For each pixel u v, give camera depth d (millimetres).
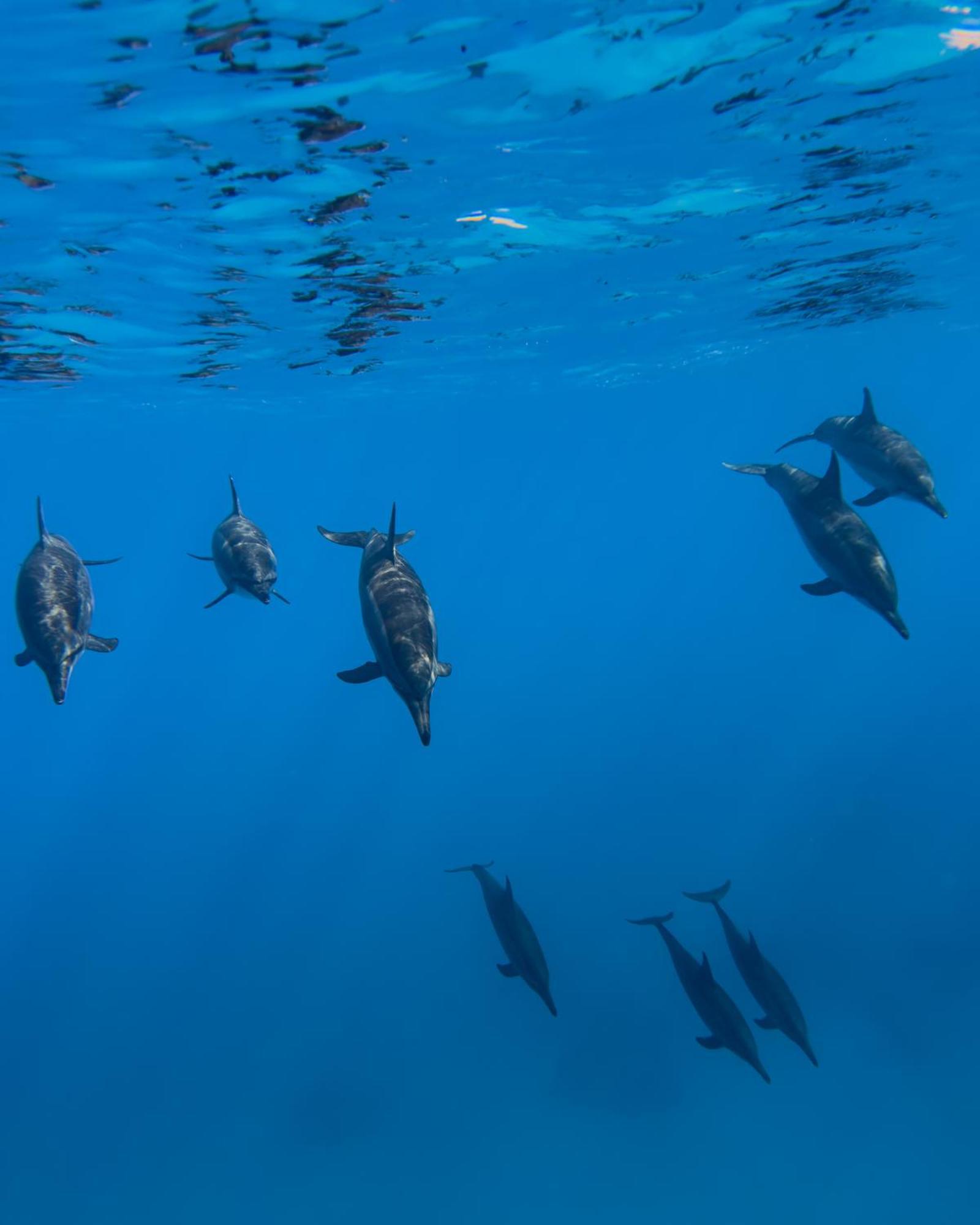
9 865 47438
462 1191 20578
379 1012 27516
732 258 16984
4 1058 28484
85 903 39719
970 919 25750
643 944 27734
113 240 11461
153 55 6938
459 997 27641
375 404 34344
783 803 37438
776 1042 23141
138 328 16438
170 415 32000
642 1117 21812
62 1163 23359
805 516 6281
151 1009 29859
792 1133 20531
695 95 9227
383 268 14219
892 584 5602
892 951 25391
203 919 36188
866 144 11617
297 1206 20828
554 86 8555
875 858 30297
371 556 5070
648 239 14797
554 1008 6770
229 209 10656
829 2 7656
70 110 7770
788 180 12695
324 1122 23281
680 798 39812
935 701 48812
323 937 32938
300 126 8578
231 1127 23719
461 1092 23688
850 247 17578
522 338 22781
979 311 31641
